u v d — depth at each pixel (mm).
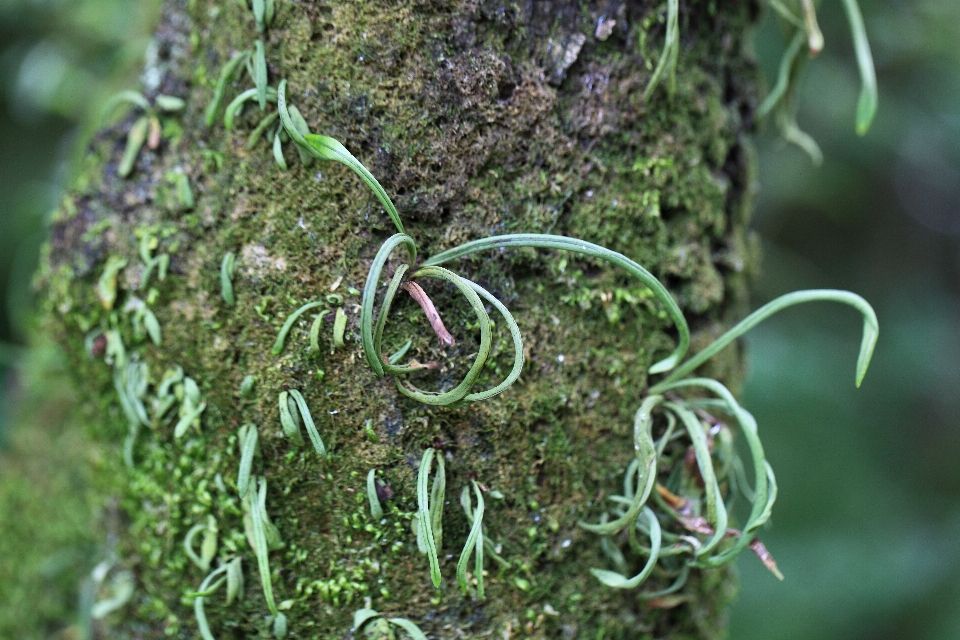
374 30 448
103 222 476
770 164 939
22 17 863
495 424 459
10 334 1023
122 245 473
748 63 496
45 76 782
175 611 480
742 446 915
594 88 463
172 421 471
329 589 462
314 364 454
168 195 468
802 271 1073
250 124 458
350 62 449
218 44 464
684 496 472
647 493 455
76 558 545
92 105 638
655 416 475
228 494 466
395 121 450
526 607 468
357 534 460
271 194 456
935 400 1110
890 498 992
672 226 479
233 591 464
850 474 965
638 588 478
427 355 454
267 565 454
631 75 465
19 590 565
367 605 462
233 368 461
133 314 472
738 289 501
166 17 479
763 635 873
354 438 455
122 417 489
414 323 453
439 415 455
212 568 470
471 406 457
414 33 448
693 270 481
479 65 452
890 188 1135
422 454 456
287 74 452
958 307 1212
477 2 450
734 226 497
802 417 949
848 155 1000
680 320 459
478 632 465
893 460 1045
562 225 465
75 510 549
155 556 480
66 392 574
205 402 466
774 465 932
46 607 555
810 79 875
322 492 460
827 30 884
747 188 500
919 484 1059
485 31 452
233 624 470
